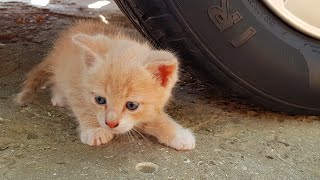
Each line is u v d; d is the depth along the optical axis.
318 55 0.38
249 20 0.36
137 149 0.34
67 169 0.31
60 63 0.39
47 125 0.36
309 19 0.38
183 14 0.35
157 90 0.33
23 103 0.39
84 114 0.35
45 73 0.42
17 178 0.30
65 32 0.43
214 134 0.37
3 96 0.41
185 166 0.32
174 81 0.34
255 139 0.37
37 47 0.53
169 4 0.34
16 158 0.32
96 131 0.34
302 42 0.38
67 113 0.38
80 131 0.35
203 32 0.35
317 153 0.35
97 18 0.65
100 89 0.32
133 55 0.33
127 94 0.32
